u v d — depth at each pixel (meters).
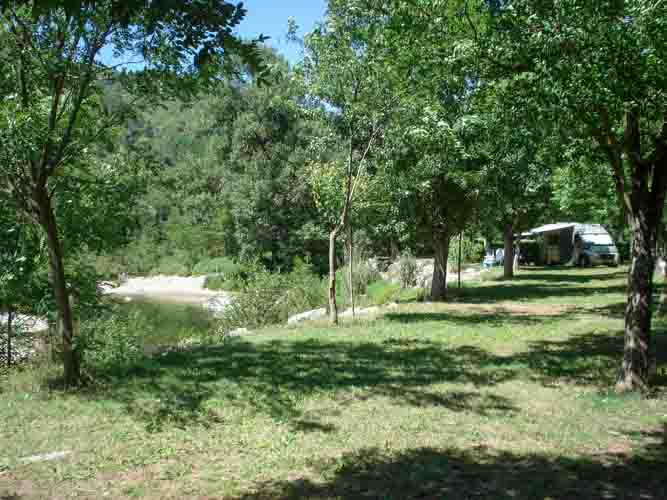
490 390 7.75
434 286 20.66
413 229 19.45
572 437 5.83
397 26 8.14
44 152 7.75
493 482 4.71
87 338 9.24
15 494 4.62
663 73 6.47
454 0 7.81
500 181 18.14
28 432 6.20
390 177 16.61
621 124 8.23
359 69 13.09
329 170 16.59
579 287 23.66
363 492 4.54
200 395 7.61
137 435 6.07
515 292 22.45
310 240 38.66
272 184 39.69
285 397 7.45
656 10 6.10
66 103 7.95
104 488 4.72
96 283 11.64
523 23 6.97
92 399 7.52
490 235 42.56
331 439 5.86
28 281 9.88
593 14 6.38
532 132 8.09
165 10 3.06
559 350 10.55
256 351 10.93
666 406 6.84
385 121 14.12
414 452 5.45
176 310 31.81
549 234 43.69
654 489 4.55
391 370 9.03
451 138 9.17
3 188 8.21
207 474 5.00
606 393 7.42
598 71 6.45
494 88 7.98
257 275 20.92
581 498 4.39
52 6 3.01
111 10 3.11
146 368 9.45
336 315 14.84
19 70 7.82
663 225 14.61
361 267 26.80
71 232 10.46
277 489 4.63
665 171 7.29
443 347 11.03
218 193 55.78
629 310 7.54
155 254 60.88
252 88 39.38
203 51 3.27
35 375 9.24
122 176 10.25
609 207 22.84
